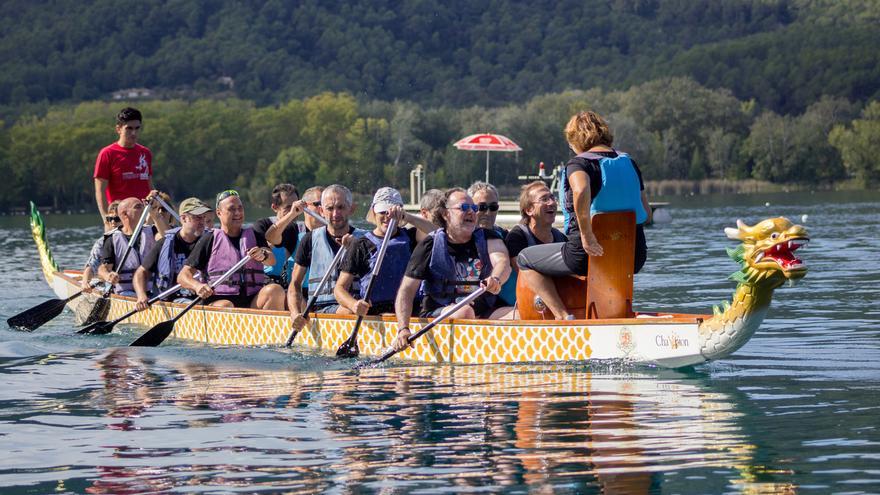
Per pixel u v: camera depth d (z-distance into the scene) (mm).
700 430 6809
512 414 7414
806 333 11055
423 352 9961
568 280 9531
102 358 10789
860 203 63719
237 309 11664
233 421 7477
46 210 116812
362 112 132750
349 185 123688
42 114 170250
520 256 9508
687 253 24938
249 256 11719
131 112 15234
